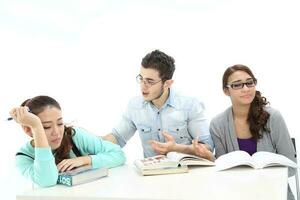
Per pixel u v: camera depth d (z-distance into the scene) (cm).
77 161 166
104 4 271
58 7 275
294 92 248
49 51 279
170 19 265
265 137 207
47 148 153
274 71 251
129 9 269
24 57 281
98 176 160
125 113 228
